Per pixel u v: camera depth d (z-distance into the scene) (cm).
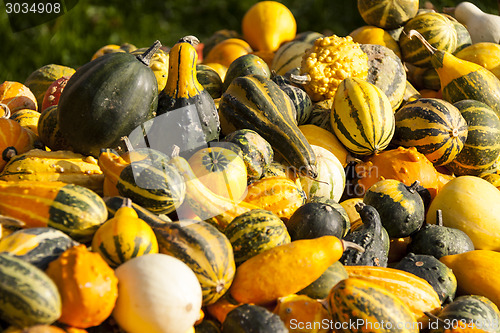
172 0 831
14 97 342
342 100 317
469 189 291
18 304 168
